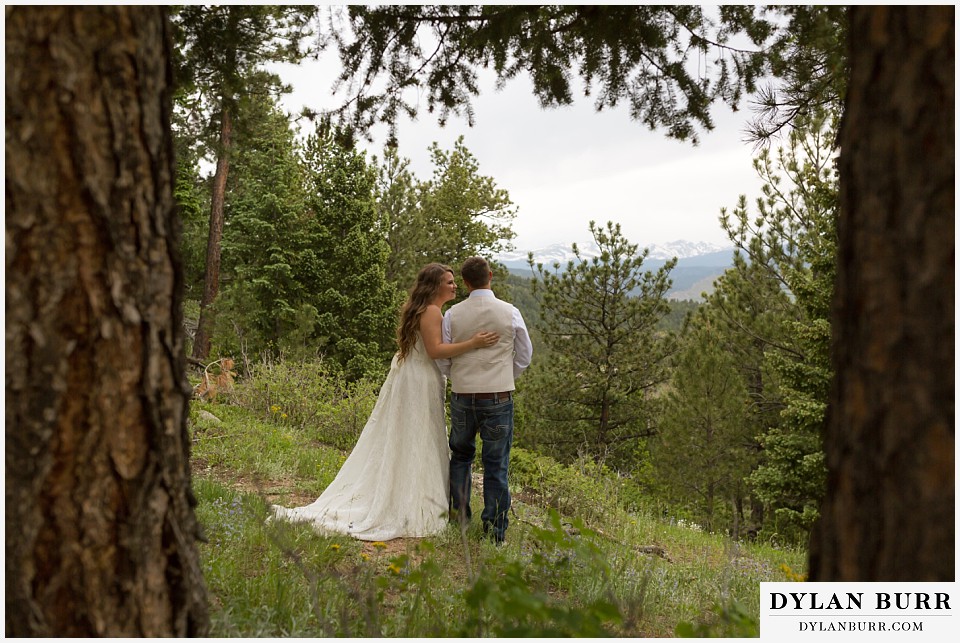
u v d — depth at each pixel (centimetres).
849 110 173
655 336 1962
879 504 159
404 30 412
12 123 169
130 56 180
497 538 437
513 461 768
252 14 374
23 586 169
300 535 385
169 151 194
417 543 414
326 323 1781
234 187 2094
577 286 1919
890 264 158
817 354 1139
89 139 173
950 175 153
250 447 723
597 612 180
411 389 452
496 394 433
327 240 1828
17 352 169
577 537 481
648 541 614
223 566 320
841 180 175
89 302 173
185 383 196
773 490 1325
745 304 1730
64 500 172
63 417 171
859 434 164
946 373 151
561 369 1981
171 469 189
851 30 176
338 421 936
